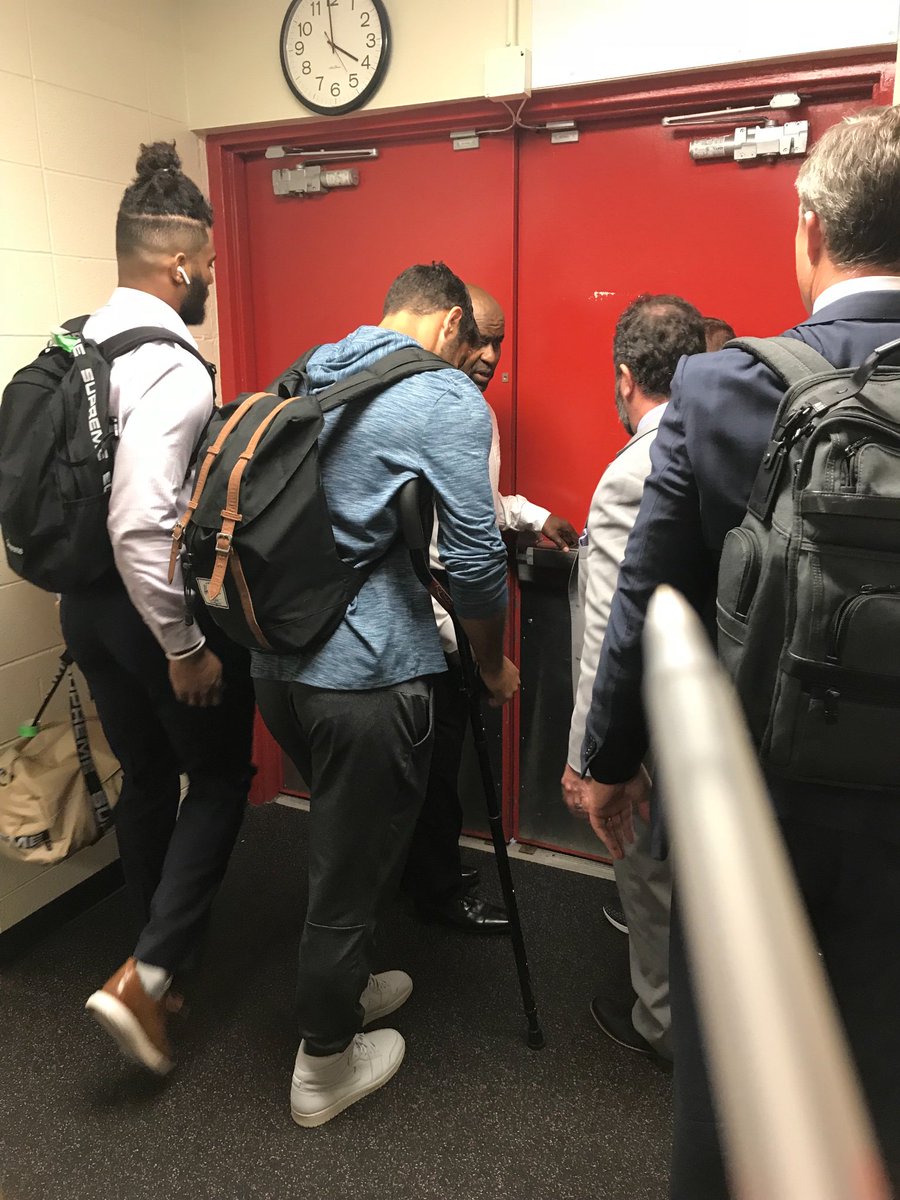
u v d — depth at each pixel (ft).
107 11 6.95
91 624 5.56
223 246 8.29
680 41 6.18
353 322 8.19
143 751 6.07
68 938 7.34
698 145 6.60
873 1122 2.91
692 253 6.91
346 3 6.98
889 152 2.81
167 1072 5.90
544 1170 5.19
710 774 0.76
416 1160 5.26
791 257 6.63
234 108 7.68
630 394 5.18
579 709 4.89
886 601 2.52
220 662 5.56
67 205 6.83
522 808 8.58
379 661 4.73
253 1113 5.60
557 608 7.87
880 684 2.57
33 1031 6.30
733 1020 0.63
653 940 5.41
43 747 6.70
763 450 2.85
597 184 7.06
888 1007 2.85
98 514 5.11
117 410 5.16
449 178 7.49
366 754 4.78
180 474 5.15
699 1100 3.06
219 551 4.43
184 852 5.73
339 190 7.92
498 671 5.44
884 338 2.81
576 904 7.70
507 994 6.61
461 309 5.31
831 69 6.04
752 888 0.69
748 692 2.80
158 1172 5.19
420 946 7.16
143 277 5.60
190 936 5.63
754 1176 0.57
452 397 4.66
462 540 4.73
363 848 4.95
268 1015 6.41
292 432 4.52
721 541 3.08
